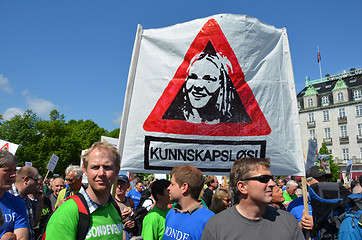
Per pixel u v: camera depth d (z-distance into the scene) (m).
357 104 53.47
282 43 3.73
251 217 1.94
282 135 3.52
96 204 1.92
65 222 1.75
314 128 58.31
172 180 2.62
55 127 39.50
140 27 3.62
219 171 3.43
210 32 3.55
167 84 3.51
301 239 1.91
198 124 3.46
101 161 1.93
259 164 1.97
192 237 2.36
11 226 2.49
